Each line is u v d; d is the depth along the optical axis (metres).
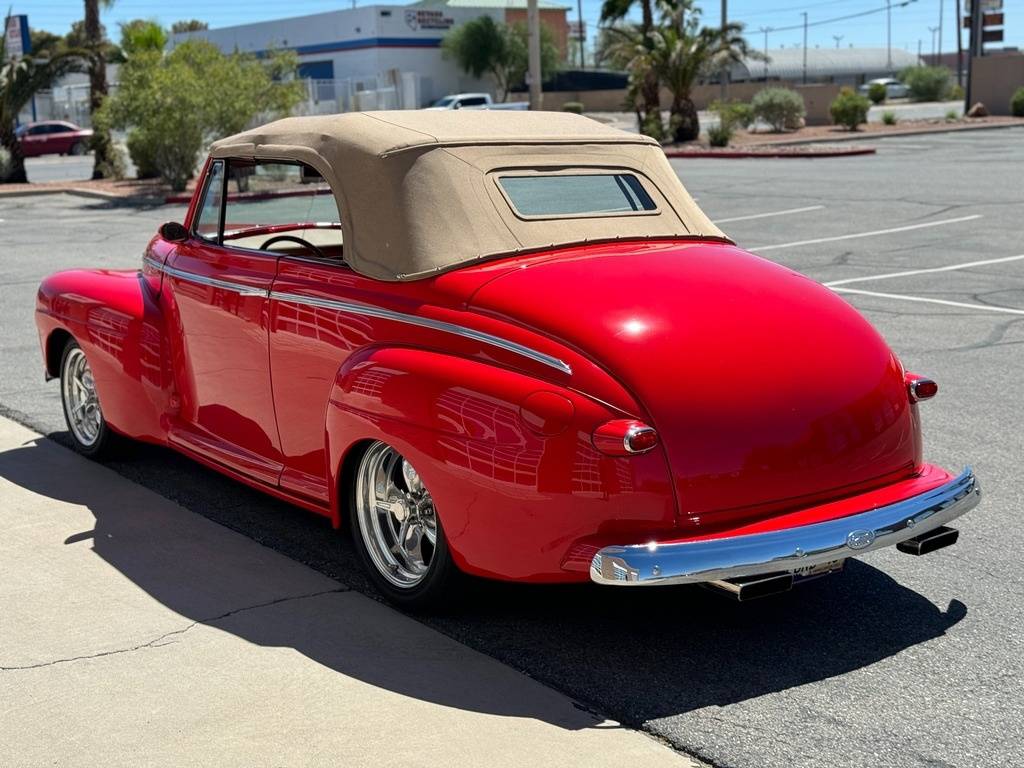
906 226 15.09
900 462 3.94
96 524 5.19
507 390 3.64
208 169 5.23
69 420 6.26
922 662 3.80
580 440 3.53
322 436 4.47
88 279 5.98
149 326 5.50
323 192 4.60
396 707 3.54
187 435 5.36
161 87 24.95
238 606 4.30
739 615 4.18
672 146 34.72
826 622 4.12
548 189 4.41
